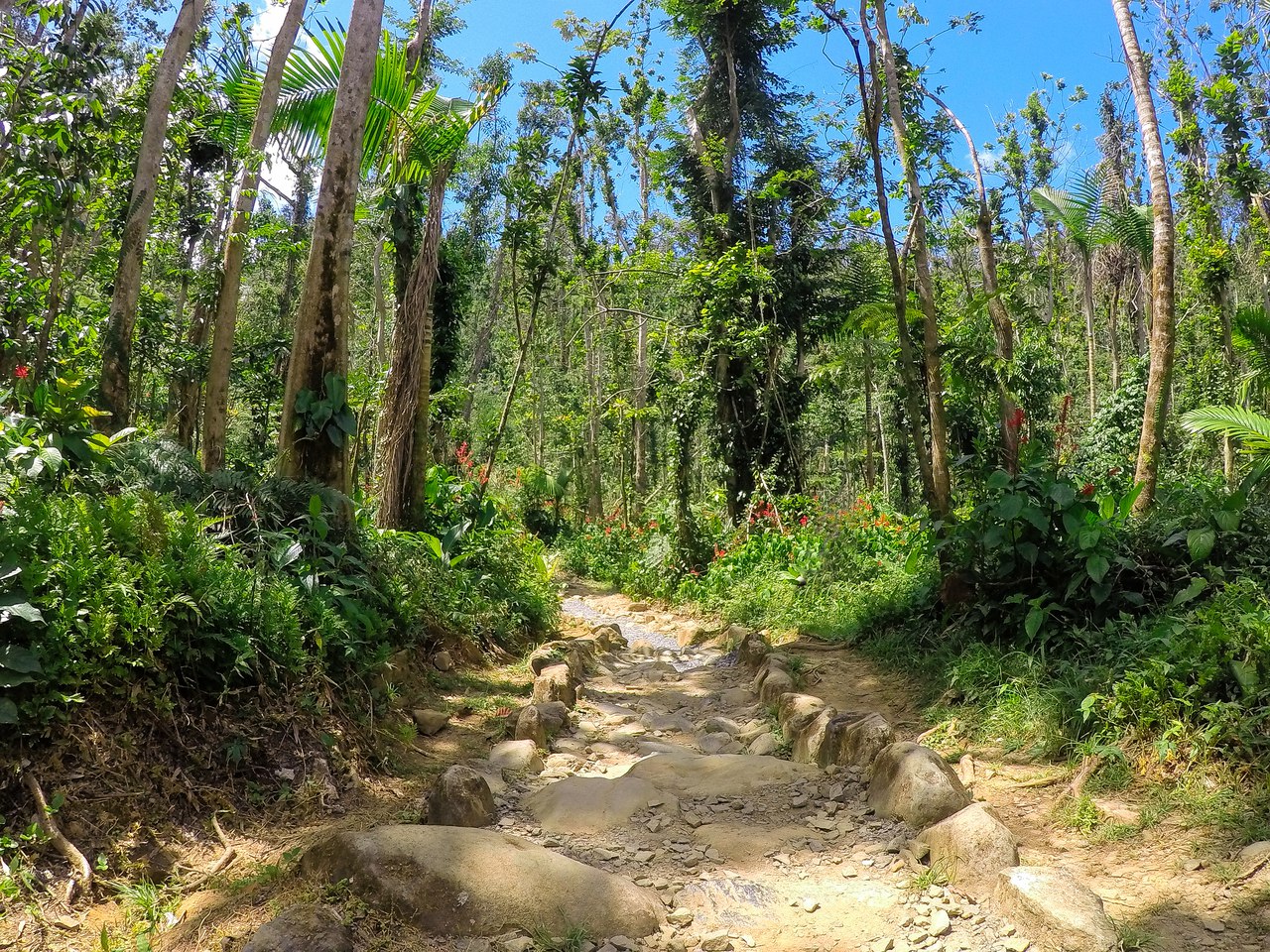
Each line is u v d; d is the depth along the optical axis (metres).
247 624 4.23
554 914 2.88
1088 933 2.68
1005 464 6.80
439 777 3.90
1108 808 3.72
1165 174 7.00
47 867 2.99
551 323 26.91
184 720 3.78
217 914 2.88
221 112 11.30
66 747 3.35
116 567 3.75
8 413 5.05
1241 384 9.36
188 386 14.53
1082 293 26.80
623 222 25.52
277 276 23.30
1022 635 5.54
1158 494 6.83
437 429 15.34
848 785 4.21
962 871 3.20
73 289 12.81
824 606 8.88
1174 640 4.32
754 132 17.30
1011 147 23.28
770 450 16.20
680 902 3.18
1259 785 3.52
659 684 7.27
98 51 8.33
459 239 17.45
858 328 14.52
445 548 8.14
